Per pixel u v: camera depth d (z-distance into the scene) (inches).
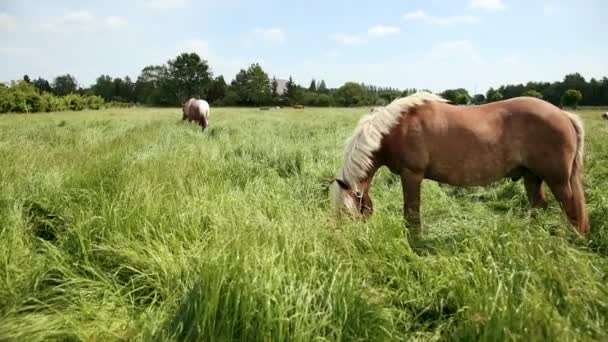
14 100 1160.8
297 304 84.1
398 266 112.8
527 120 134.4
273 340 79.7
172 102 3206.2
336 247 118.0
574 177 136.4
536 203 152.9
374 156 147.3
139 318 95.5
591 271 101.6
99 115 896.9
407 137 141.0
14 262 110.8
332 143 340.8
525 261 102.3
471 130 137.3
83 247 116.7
